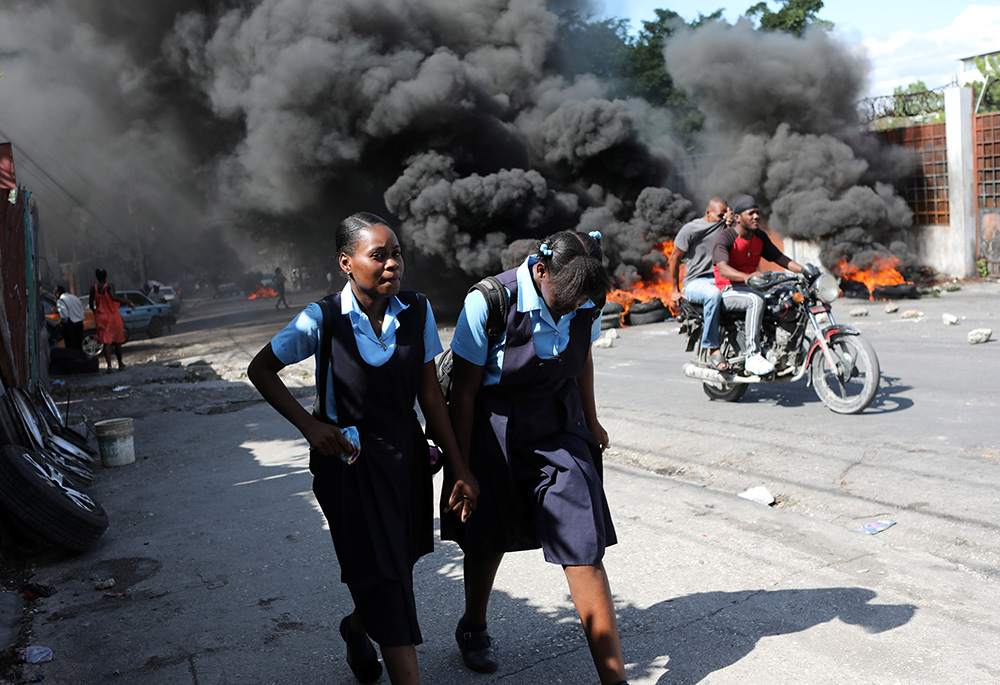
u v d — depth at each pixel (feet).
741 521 14.19
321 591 12.55
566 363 8.73
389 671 8.08
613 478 17.53
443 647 10.39
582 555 8.32
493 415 8.77
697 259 24.23
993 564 11.92
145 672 10.27
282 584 12.95
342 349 8.11
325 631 11.12
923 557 12.28
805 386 25.61
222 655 10.61
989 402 21.39
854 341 21.31
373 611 8.05
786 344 22.56
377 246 7.97
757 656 9.53
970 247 56.85
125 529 16.71
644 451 19.83
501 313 8.46
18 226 24.47
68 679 10.19
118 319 45.14
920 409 21.30
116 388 38.04
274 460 21.93
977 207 56.75
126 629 11.64
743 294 22.66
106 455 22.48
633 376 30.96
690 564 12.42
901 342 32.86
